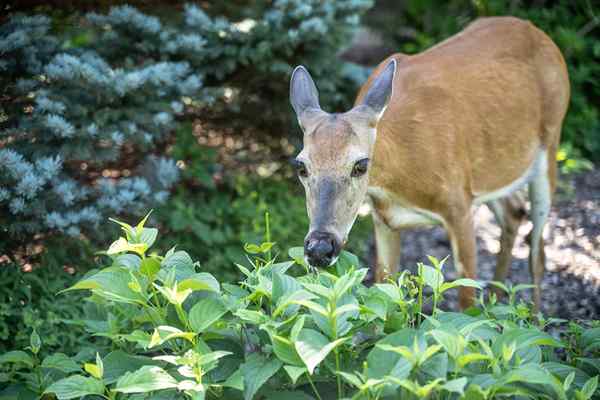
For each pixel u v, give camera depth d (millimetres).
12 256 5898
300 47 7703
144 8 7496
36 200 5688
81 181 7551
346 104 8445
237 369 3811
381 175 5453
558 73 6676
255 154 8594
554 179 6805
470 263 5867
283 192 8180
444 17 10945
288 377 3791
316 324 3705
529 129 6426
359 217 8461
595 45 9727
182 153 7598
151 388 3314
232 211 7570
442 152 5668
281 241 7367
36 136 6051
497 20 6711
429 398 3410
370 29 11570
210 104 7211
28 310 5258
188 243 7113
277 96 8039
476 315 4312
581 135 9789
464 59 6164
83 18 7176
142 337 3602
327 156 4707
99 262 6379
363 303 3871
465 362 3283
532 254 6676
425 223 5840
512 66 6336
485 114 6062
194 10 7137
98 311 4387
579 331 4363
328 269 4527
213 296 3996
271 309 3734
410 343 3473
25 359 4094
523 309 4324
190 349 3650
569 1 10273
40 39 6379
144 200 6484
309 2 7461
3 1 6738
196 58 7129
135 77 6219
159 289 3582
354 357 3775
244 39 7293
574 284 6887
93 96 6395
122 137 6137
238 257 7090
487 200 6359
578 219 8125
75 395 3424
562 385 3332
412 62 6148
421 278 3992
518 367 3375
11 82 6328
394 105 5676
